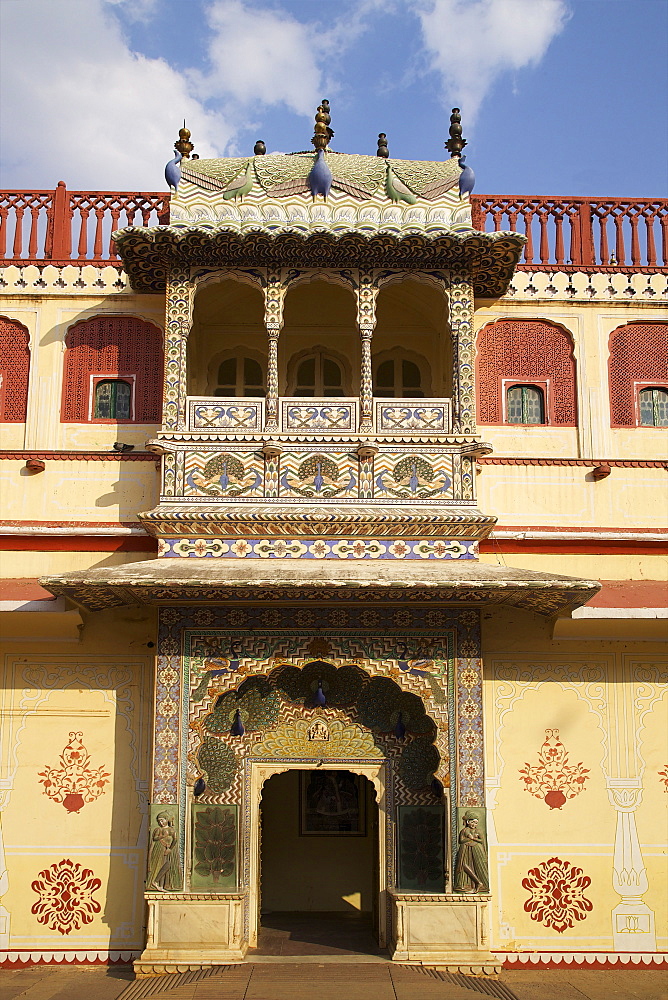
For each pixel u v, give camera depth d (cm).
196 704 878
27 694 922
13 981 825
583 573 984
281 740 913
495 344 1051
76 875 890
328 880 1091
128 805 904
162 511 891
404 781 908
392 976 805
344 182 969
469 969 830
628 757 929
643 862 909
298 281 959
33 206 1074
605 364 1050
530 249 1074
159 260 963
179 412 930
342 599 875
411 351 1106
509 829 908
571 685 938
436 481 925
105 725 920
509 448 1027
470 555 912
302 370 1105
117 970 858
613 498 998
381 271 962
